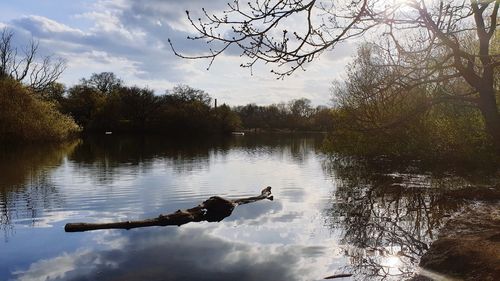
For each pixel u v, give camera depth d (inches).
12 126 1736.0
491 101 500.7
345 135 1244.5
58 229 487.2
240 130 4854.8
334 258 373.1
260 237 448.8
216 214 572.4
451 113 1018.7
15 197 681.0
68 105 3548.2
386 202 641.6
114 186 798.5
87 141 2409.0
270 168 1156.5
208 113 3786.9
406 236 441.1
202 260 372.8
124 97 3730.3
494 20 492.1
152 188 780.0
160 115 3646.7
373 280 318.3
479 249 342.0
